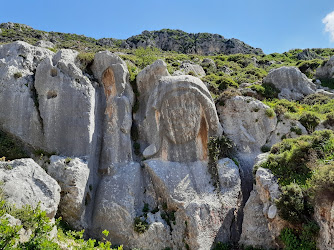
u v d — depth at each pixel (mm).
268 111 21172
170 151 19469
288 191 13984
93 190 17922
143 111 20828
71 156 17641
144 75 21094
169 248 16766
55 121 18188
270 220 14852
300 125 21219
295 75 28000
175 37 80062
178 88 19766
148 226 16812
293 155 15859
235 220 17750
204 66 39250
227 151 19812
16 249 8203
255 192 16953
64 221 16531
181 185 18141
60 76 18922
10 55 20031
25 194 13758
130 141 19516
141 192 18359
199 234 16469
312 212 13500
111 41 69812
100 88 20484
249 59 49406
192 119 19656
